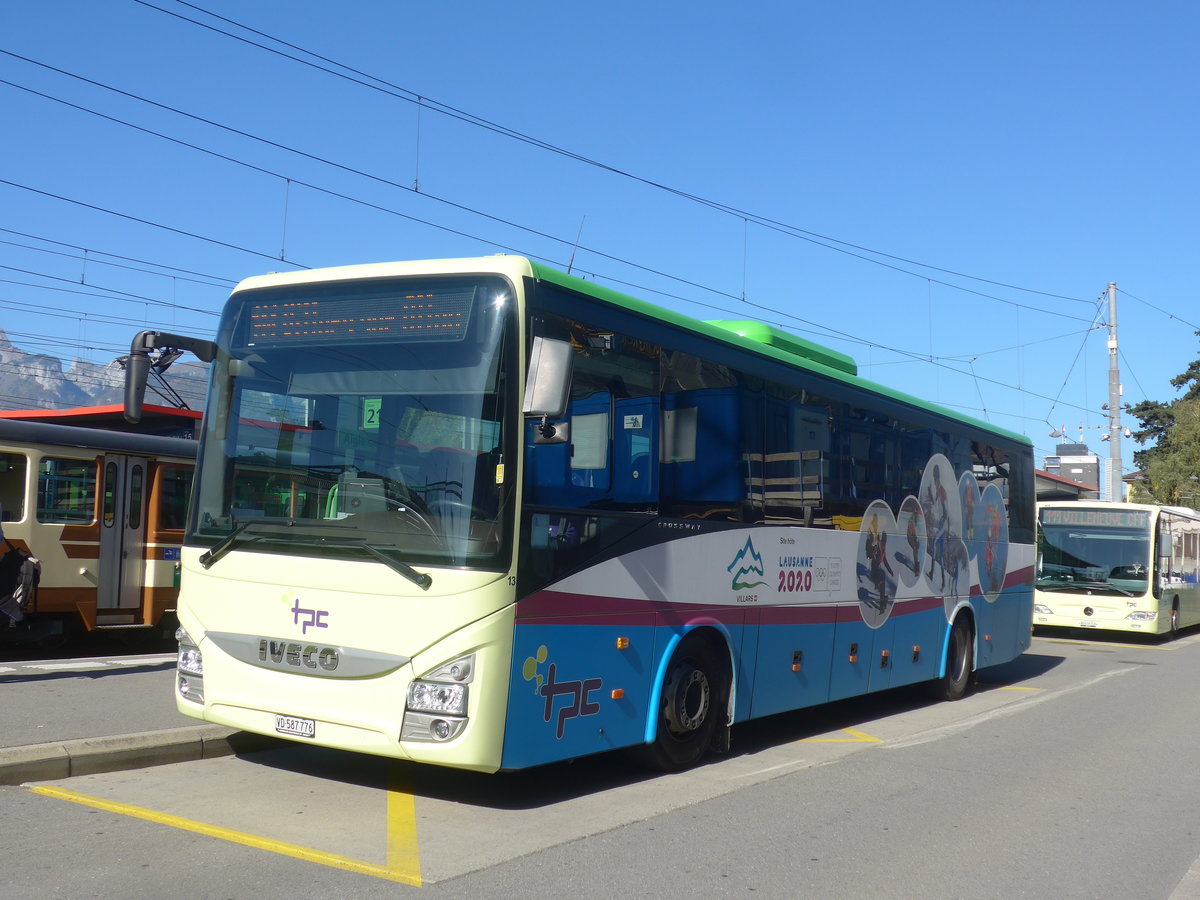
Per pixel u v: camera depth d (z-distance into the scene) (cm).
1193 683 1580
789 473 957
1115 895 591
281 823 630
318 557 669
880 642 1118
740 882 577
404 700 635
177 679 724
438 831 633
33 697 899
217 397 731
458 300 675
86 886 509
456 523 640
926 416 1245
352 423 682
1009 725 1145
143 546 1477
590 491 714
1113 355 3509
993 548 1432
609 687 727
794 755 938
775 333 1039
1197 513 2783
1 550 1165
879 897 568
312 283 717
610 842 632
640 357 775
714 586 841
